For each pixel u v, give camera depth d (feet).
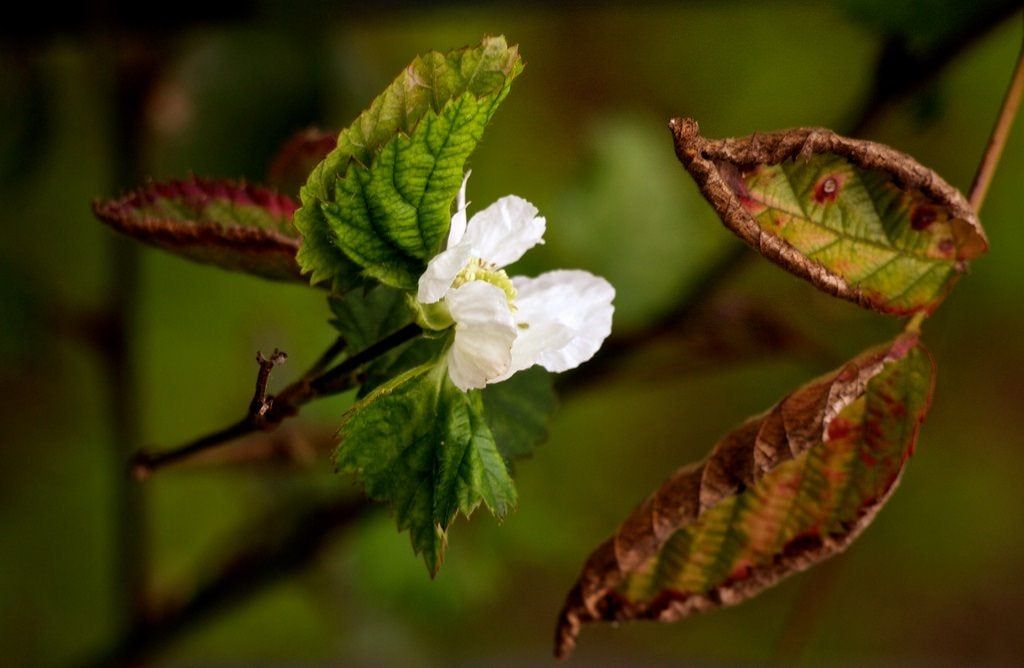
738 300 1.92
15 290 2.08
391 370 1.51
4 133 2.25
